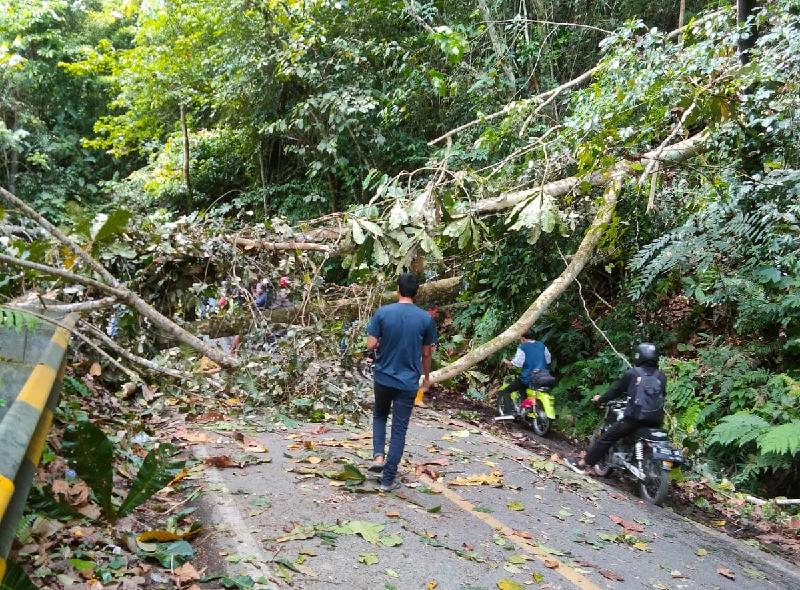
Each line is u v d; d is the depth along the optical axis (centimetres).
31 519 291
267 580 291
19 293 516
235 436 526
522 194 790
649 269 740
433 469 536
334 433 599
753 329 807
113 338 606
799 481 692
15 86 1844
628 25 706
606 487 600
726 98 645
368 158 1269
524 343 839
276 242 711
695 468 710
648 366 626
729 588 405
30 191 1820
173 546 318
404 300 480
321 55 1237
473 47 1177
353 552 345
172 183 1543
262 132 1285
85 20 2044
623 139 707
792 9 670
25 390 215
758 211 667
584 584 360
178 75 1438
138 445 477
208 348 410
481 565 360
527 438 795
